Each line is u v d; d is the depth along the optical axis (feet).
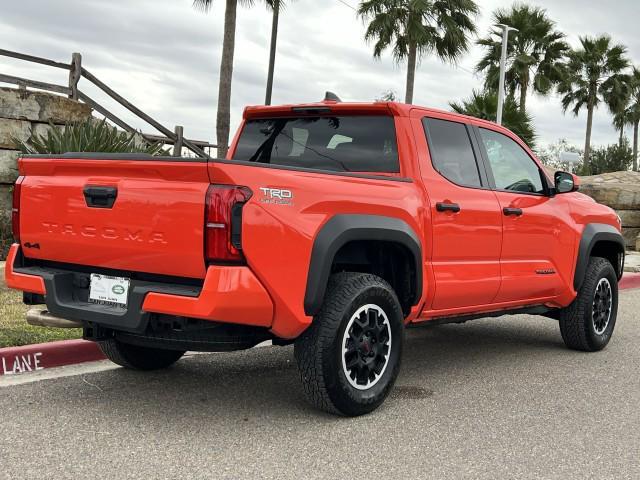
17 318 20.66
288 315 12.66
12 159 34.76
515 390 17.02
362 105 16.14
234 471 11.41
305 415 14.40
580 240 20.75
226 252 11.79
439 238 15.96
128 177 12.68
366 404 14.23
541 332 25.20
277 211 12.37
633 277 42.27
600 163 179.52
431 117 16.69
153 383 16.40
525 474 11.73
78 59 39.34
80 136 32.35
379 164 16.01
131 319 12.39
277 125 17.54
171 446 12.43
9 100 34.60
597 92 183.11
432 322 16.85
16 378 16.39
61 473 11.14
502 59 90.38
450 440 13.25
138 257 12.56
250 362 18.94
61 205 13.51
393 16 93.86
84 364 17.90
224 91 67.21
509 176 18.86
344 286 13.75
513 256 18.47
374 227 13.93
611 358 20.97
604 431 14.08
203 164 11.78
